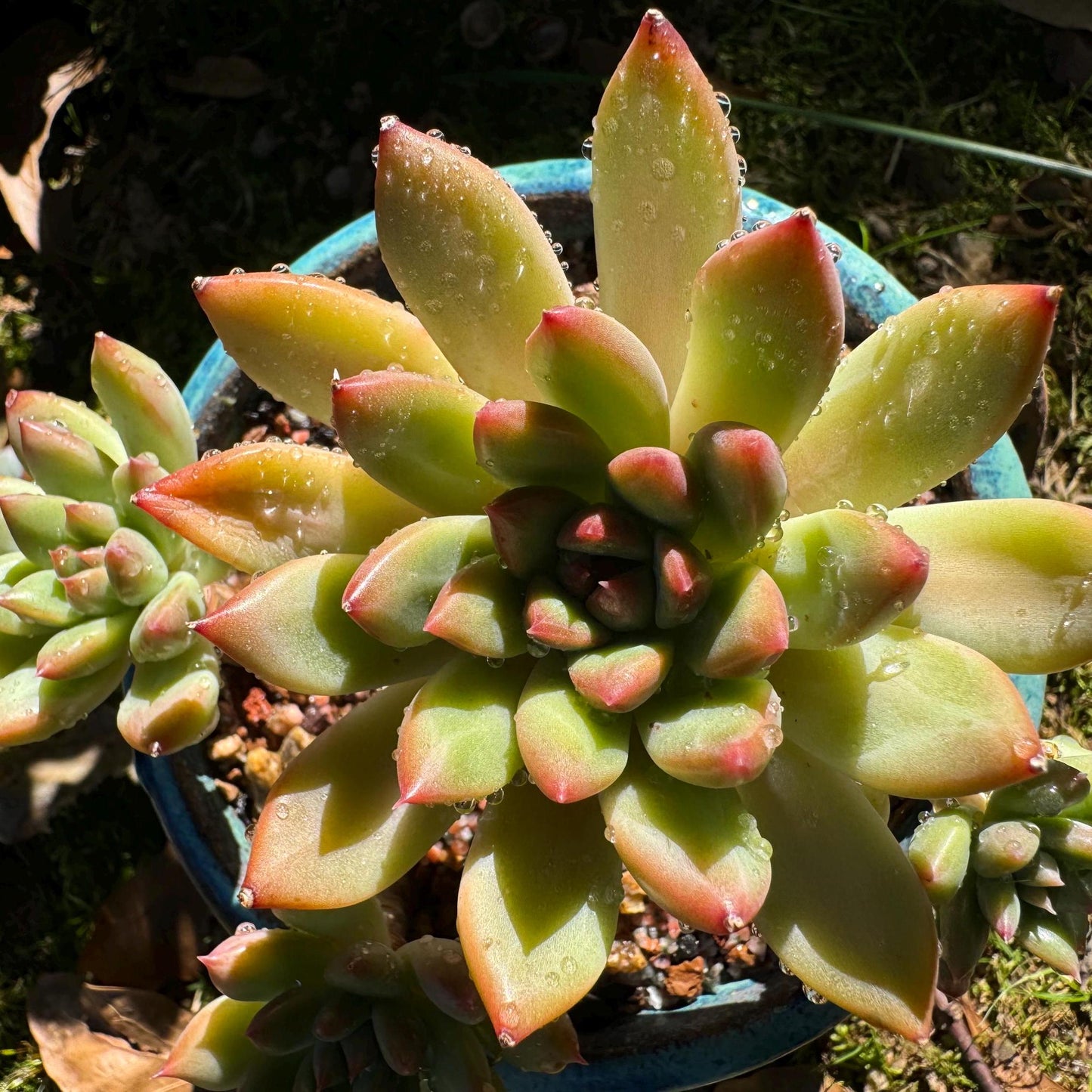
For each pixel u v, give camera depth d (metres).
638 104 0.28
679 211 0.29
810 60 0.46
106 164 0.47
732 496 0.27
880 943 0.28
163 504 0.29
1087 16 0.44
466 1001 0.29
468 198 0.28
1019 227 0.45
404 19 0.47
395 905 0.36
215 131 0.47
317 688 0.29
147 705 0.32
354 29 0.47
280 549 0.30
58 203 0.46
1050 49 0.45
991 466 0.36
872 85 0.46
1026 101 0.45
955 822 0.30
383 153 0.28
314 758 0.29
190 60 0.47
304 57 0.47
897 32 0.46
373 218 0.38
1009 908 0.30
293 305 0.29
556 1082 0.35
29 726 0.32
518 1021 0.27
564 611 0.27
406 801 0.26
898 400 0.29
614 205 0.30
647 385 0.28
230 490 0.29
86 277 0.47
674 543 0.27
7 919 0.43
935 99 0.45
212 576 0.34
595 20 0.47
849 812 0.29
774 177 0.45
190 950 0.42
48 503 0.33
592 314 0.27
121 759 0.43
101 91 0.47
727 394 0.28
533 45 0.46
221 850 0.36
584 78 0.46
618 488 0.27
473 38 0.46
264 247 0.46
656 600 0.27
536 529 0.27
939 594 0.29
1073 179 0.45
